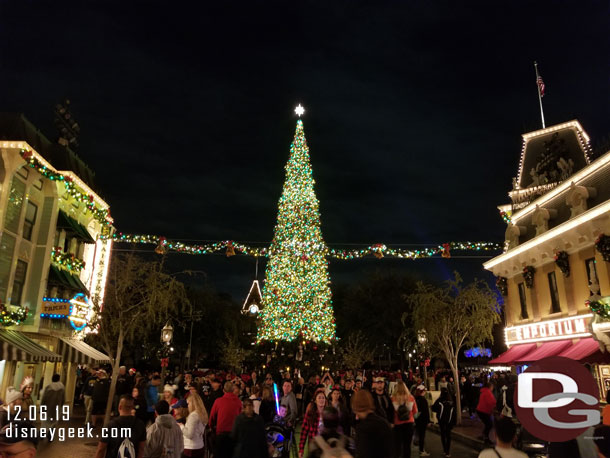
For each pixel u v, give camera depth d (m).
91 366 32.84
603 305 18.14
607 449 6.36
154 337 39.97
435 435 19.80
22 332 22.55
